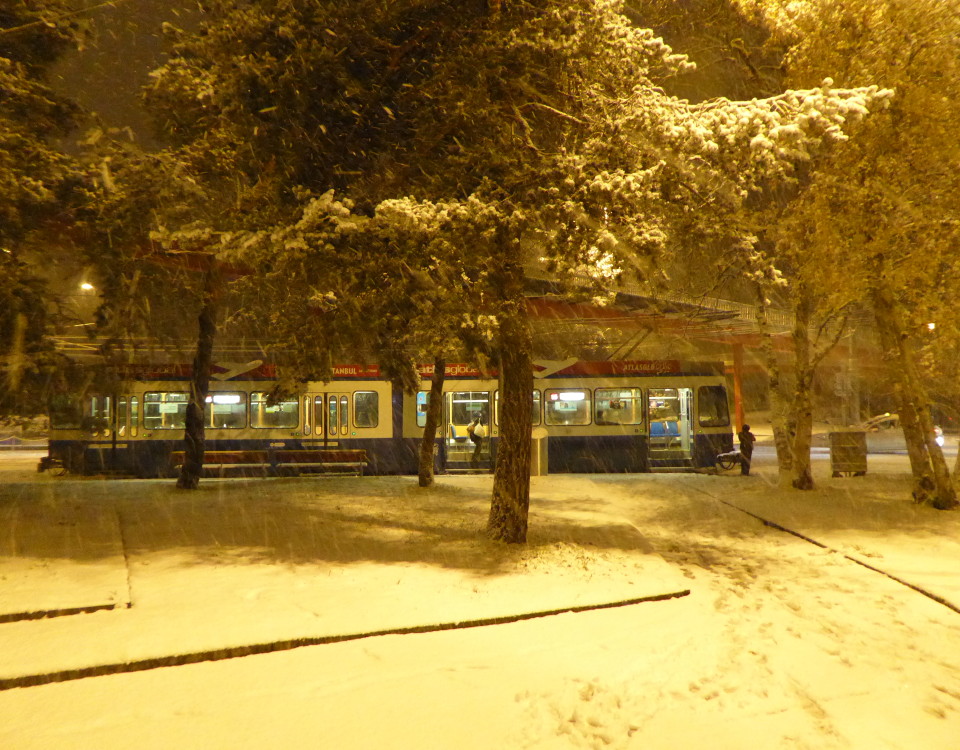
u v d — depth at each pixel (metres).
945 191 13.11
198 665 5.76
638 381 22.64
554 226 8.97
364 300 10.07
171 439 20.94
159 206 11.23
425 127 10.30
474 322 9.07
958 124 12.79
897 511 13.97
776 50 15.45
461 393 21.95
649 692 5.53
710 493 16.83
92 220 11.99
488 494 15.55
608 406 22.55
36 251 12.53
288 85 9.74
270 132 10.10
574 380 22.55
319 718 4.93
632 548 10.55
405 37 10.45
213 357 22.08
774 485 17.69
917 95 12.80
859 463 20.02
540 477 19.64
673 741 4.76
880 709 5.31
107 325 13.16
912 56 12.94
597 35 9.47
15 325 12.11
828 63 13.77
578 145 9.95
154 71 11.10
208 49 10.40
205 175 11.35
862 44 13.34
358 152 10.73
